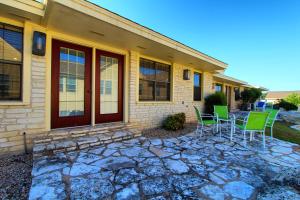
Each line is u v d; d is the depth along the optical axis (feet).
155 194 6.73
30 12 9.70
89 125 14.57
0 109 10.14
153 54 18.37
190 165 9.46
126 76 16.90
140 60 18.45
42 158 9.68
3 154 10.22
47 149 10.09
